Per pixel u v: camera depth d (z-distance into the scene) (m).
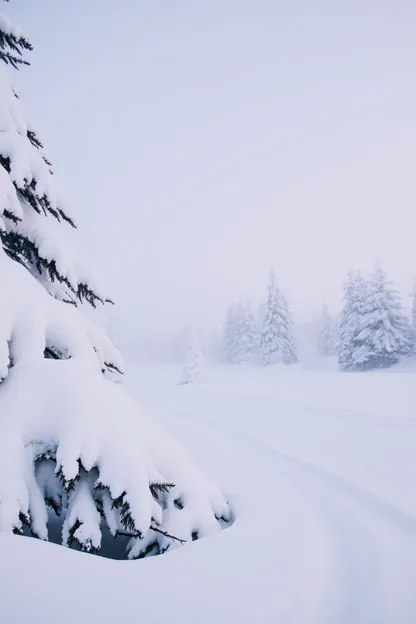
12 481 3.24
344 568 3.80
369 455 9.18
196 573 3.06
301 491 6.45
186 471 4.34
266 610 2.68
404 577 3.69
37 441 3.63
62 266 5.14
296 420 14.29
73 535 3.39
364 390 21.42
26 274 4.83
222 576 3.05
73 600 2.53
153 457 4.16
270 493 6.04
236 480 6.86
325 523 4.97
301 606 2.88
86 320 5.57
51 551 3.00
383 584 3.53
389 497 6.25
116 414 3.96
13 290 4.46
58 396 3.84
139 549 3.78
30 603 2.44
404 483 7.05
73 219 5.79
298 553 3.63
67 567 2.86
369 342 37.53
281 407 17.56
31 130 5.91
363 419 13.76
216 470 7.64
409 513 5.52
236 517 4.69
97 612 2.45
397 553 4.24
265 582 3.01
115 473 3.50
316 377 31.64
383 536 4.73
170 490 4.16
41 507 3.39
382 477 7.45
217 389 27.45
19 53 5.94
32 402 3.77
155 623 2.42
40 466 3.69
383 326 37.34
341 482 7.10
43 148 6.20
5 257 4.78
